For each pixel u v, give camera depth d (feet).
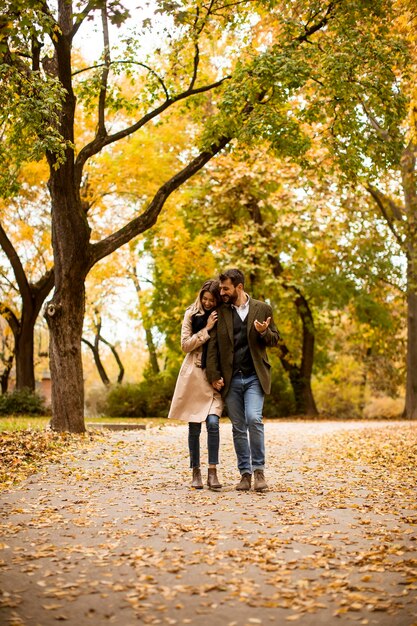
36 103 33.45
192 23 43.42
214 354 23.79
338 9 43.21
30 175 70.79
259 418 23.48
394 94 43.88
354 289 88.53
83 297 43.14
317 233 80.84
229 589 12.70
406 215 83.20
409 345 88.79
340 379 109.19
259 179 80.64
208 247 85.46
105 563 14.30
